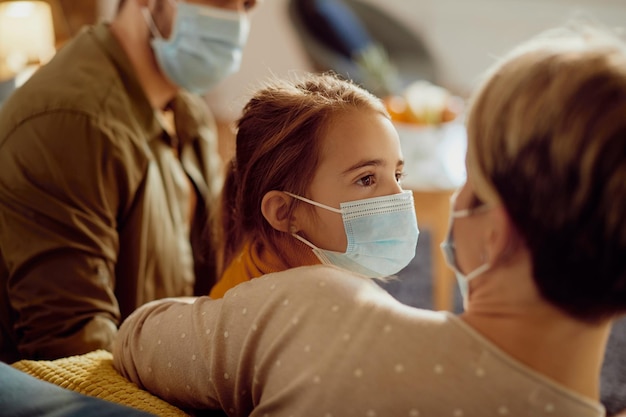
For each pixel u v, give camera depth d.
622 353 2.18
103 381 0.91
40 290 1.29
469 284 0.69
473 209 0.66
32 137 1.34
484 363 0.63
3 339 1.40
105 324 1.29
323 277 0.75
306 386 0.68
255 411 0.72
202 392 0.82
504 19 4.25
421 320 0.67
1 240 1.34
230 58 1.61
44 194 1.31
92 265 1.32
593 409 0.63
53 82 1.40
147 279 1.47
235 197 1.11
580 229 0.57
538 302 0.62
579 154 0.56
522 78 0.60
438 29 4.34
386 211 0.95
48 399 0.78
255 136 1.02
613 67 0.57
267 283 0.78
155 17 1.53
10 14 2.34
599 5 4.12
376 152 0.95
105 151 1.35
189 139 1.70
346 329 0.69
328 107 0.96
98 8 2.95
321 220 0.96
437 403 0.63
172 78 1.60
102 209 1.35
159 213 1.49
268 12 4.18
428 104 2.28
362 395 0.65
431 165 2.13
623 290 0.59
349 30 3.39
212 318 0.81
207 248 1.62
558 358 0.63
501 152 0.60
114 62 1.48
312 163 0.95
